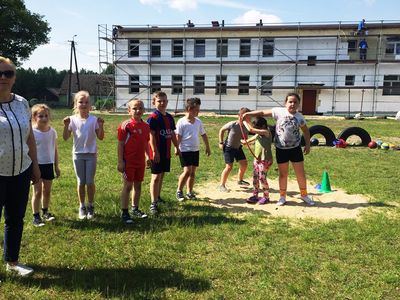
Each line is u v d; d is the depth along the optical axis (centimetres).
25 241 491
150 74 3825
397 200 714
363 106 3525
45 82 7550
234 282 397
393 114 3500
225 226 555
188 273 413
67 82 6825
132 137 562
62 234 518
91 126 571
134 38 3797
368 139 1530
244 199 722
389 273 414
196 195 743
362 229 548
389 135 1900
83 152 570
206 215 608
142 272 414
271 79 3631
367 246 488
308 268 427
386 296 375
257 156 698
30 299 360
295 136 667
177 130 680
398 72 3459
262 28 3578
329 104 3581
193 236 515
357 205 681
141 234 523
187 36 3722
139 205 652
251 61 3619
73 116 580
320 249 481
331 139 1534
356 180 879
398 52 3494
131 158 563
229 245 491
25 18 4978
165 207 646
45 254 455
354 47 3591
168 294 372
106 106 4250
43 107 546
